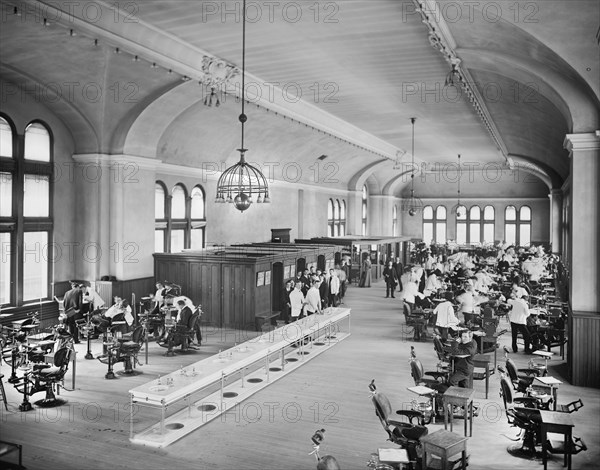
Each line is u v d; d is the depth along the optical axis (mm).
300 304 16438
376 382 11492
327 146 28406
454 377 9406
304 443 8336
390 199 41938
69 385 11203
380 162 35781
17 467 6934
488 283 21047
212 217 22516
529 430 8016
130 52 12523
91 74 14289
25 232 15336
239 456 7891
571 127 11578
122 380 11562
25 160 15117
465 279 21812
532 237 45531
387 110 21812
